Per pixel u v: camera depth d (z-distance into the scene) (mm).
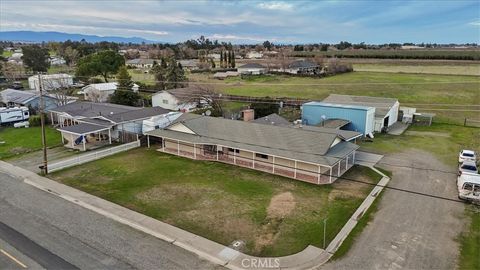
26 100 49062
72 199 22500
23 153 32781
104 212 20609
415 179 25594
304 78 87000
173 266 15320
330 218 19734
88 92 60656
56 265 15406
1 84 75250
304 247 16797
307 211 20625
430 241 17156
